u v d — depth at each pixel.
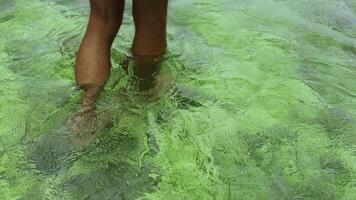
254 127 1.98
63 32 2.45
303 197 1.73
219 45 2.44
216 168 1.80
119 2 1.96
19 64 2.21
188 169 1.79
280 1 2.90
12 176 1.73
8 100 2.01
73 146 1.84
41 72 2.17
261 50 2.43
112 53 2.28
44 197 1.67
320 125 2.02
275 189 1.74
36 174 1.74
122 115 1.97
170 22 2.61
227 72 2.25
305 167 1.83
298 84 2.22
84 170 1.76
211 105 2.06
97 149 1.83
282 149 1.90
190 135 1.92
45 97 2.03
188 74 2.22
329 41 2.55
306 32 2.61
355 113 2.09
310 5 2.87
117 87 2.08
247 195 1.72
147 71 2.19
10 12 2.58
